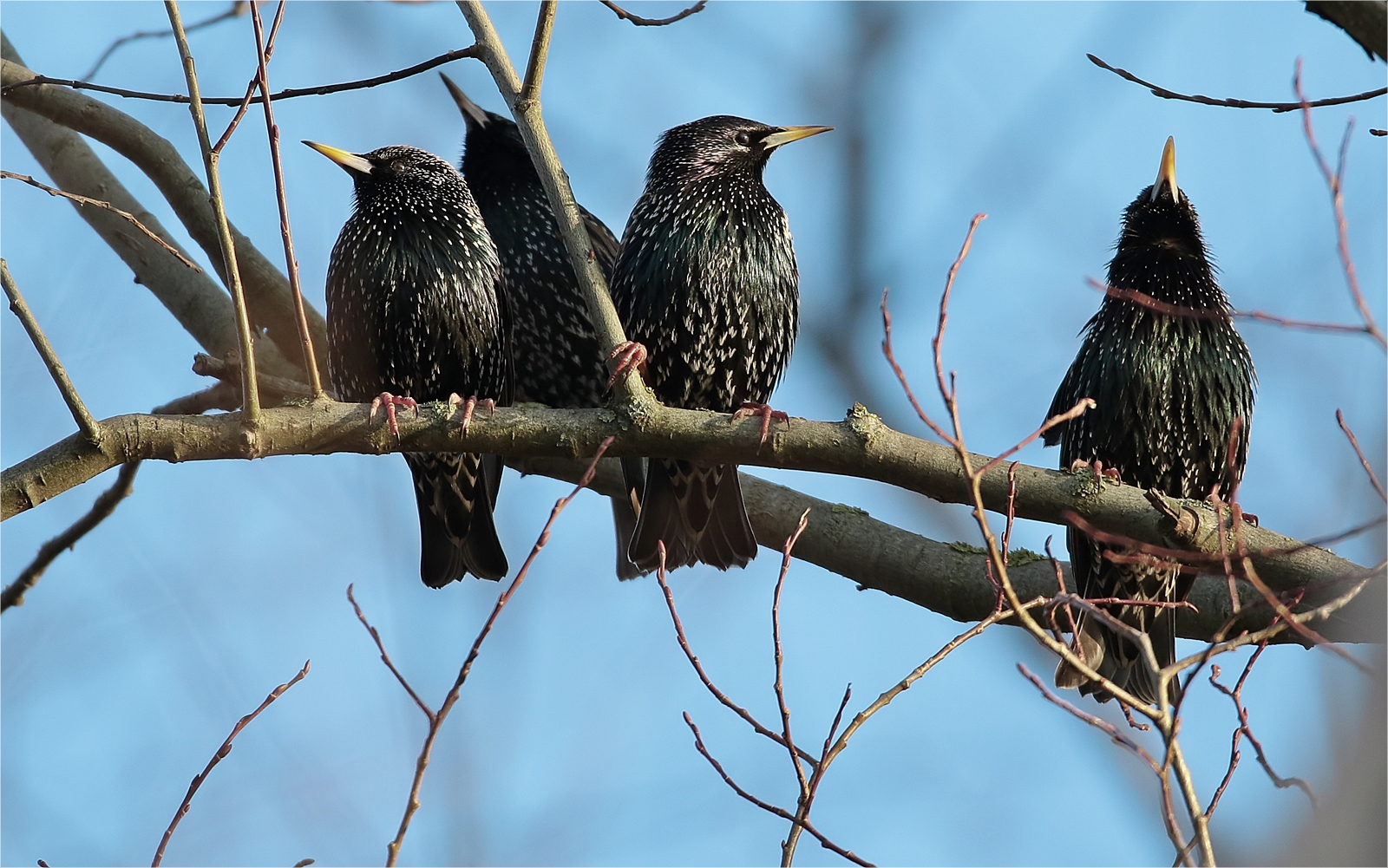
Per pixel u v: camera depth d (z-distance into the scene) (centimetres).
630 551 1061
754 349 1100
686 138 1112
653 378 1105
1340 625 841
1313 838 586
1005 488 852
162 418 809
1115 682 1002
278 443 820
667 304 1079
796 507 1088
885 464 848
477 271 1105
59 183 1220
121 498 993
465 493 1086
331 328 1112
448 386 1114
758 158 1120
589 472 694
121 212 798
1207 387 1047
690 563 1061
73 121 1180
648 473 1067
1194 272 1062
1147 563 837
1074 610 998
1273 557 780
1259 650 696
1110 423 1062
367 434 834
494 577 1091
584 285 891
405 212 1099
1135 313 1060
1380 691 599
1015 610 623
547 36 907
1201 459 1062
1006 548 778
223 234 771
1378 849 570
